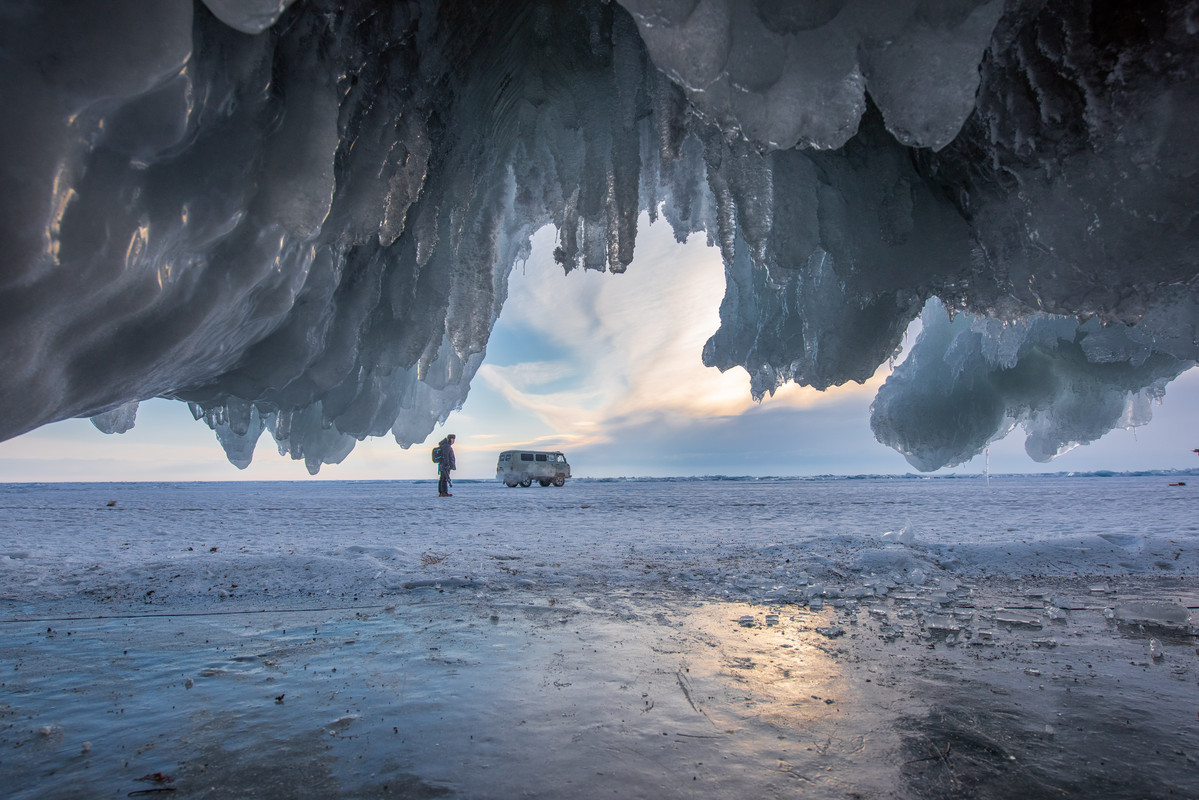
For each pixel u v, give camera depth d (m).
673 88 3.05
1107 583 4.75
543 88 3.55
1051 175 2.93
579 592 4.35
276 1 1.35
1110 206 2.78
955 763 1.64
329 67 2.32
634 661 2.62
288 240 2.55
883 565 5.33
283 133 2.21
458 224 3.78
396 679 2.38
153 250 1.85
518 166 4.13
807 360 5.02
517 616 3.56
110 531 9.14
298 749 1.73
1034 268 3.29
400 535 8.40
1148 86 2.48
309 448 6.00
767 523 10.52
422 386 6.01
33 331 1.60
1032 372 6.47
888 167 3.55
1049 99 2.74
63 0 1.42
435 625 3.33
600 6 3.16
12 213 1.38
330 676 2.43
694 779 1.54
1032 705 2.08
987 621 3.45
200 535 8.49
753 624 3.36
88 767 1.62
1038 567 5.40
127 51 1.45
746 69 1.97
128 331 1.98
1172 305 3.49
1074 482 48.69
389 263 3.99
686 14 1.72
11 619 3.57
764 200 3.17
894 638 3.05
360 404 4.80
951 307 4.44
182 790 1.49
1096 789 1.49
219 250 2.19
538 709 2.04
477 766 1.62
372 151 2.85
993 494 22.75
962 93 2.02
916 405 6.94
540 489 28.09
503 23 3.16
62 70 1.43
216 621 3.48
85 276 1.60
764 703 2.10
